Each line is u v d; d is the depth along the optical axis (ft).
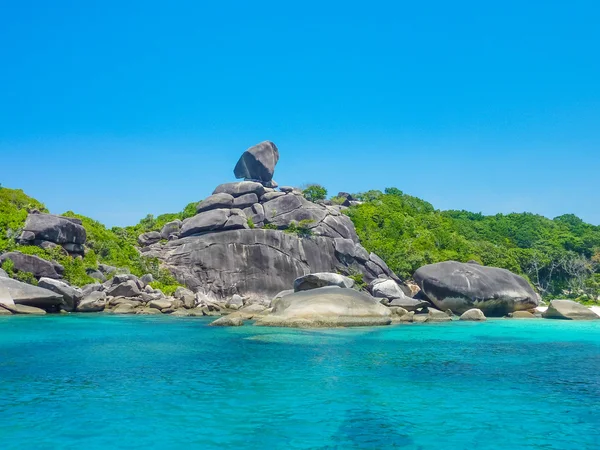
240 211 158.10
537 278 216.13
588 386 40.34
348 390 37.76
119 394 35.45
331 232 159.84
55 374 42.01
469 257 181.88
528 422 30.60
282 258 147.54
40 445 25.50
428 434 28.19
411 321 95.86
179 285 138.51
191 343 61.46
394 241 175.73
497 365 49.42
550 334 79.15
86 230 143.84
